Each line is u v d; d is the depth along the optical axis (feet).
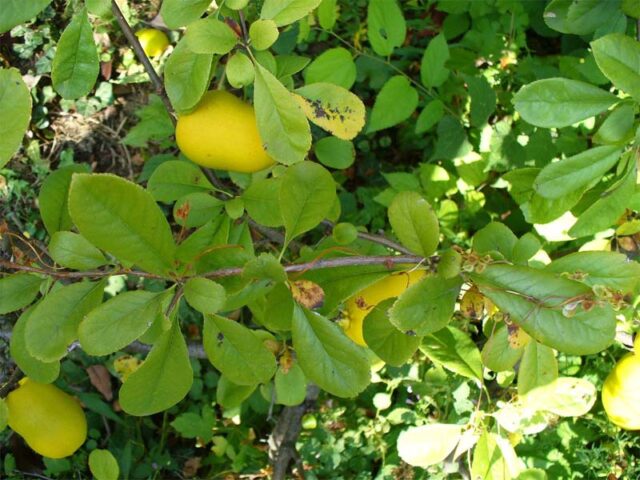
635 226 1.48
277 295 1.17
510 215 2.42
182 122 1.30
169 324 1.06
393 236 2.45
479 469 1.54
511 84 2.50
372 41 2.09
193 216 1.43
